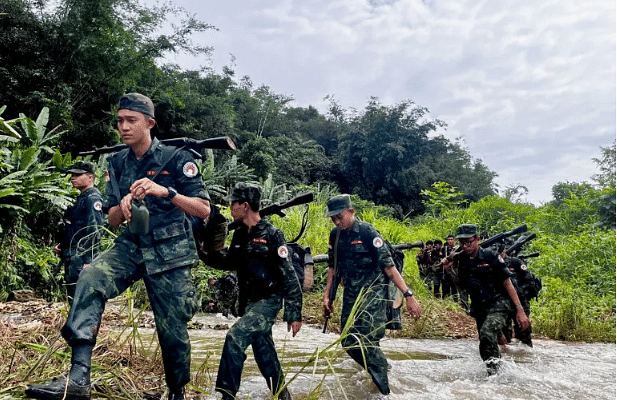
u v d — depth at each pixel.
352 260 3.90
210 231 2.98
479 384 4.29
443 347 6.57
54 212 9.66
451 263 5.17
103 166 11.82
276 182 34.59
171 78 28.14
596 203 21.66
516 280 6.76
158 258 2.64
